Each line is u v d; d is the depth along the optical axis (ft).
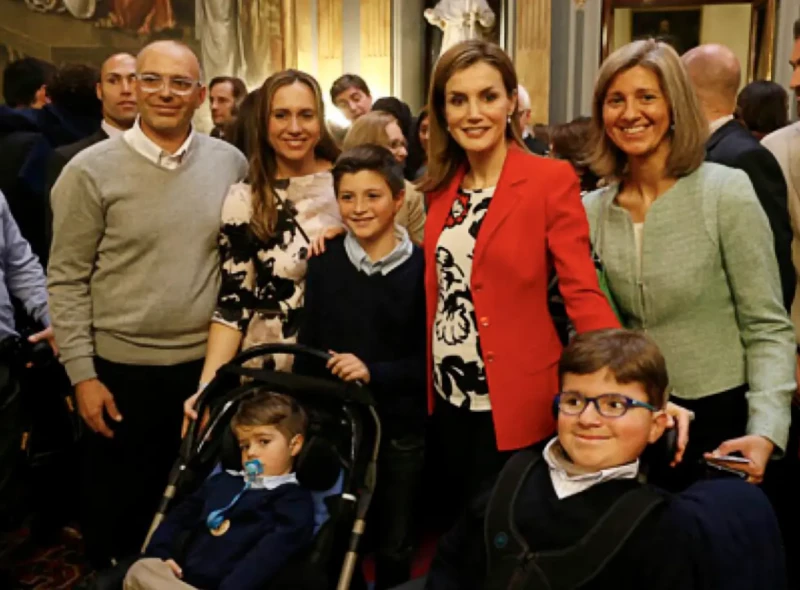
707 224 6.63
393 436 7.92
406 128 14.43
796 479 9.34
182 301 8.36
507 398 6.77
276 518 6.92
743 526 5.38
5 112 12.17
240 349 8.40
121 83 10.89
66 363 8.48
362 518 6.83
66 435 10.15
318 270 7.91
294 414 7.24
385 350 7.86
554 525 5.59
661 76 6.51
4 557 10.52
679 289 6.73
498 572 5.61
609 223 7.14
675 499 5.52
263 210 8.05
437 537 10.52
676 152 6.65
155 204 8.27
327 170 8.52
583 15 28.60
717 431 6.86
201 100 8.58
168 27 30.63
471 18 28.53
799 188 9.14
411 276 7.83
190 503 7.23
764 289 6.59
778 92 13.64
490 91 6.56
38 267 10.09
